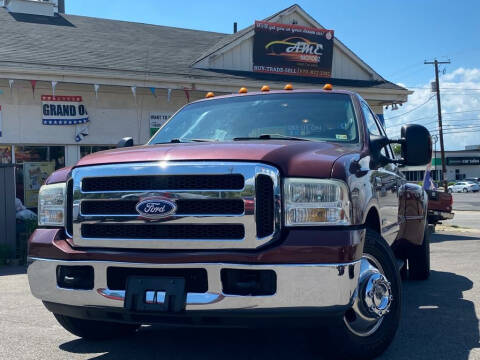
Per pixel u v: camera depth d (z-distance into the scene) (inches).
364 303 140.1
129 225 135.6
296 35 661.3
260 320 127.0
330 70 681.6
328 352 142.5
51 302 148.5
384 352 157.0
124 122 544.1
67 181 148.3
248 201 126.3
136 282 133.6
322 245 124.6
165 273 132.6
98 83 503.8
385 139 179.2
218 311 127.2
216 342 174.2
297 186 128.4
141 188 135.0
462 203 1697.8
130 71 528.4
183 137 190.1
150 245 133.0
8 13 660.7
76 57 539.2
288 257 124.0
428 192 526.6
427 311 211.5
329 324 128.3
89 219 140.3
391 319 152.1
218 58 624.1
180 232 131.3
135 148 153.9
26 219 398.3
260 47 642.8
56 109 511.8
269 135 173.2
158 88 536.1
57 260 143.9
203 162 130.8
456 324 191.5
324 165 133.1
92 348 171.2
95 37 636.7
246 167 127.7
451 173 3449.8
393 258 155.3
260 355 158.6
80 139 522.6
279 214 126.8
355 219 134.1
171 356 160.6
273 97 198.2
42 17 672.4
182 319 131.1
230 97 207.2
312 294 123.9
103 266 136.9
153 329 194.4
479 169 3472.0
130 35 682.2
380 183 169.0
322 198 129.5
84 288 141.5
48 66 486.3
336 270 124.3
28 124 499.5
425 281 277.9
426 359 152.6
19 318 212.8
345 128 177.3
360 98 194.5
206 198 128.9
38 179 476.7
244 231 126.3
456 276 292.7
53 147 515.8
